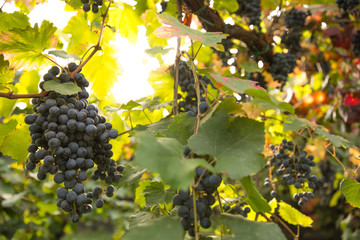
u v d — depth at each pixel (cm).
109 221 328
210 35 108
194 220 93
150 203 113
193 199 93
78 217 103
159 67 140
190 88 125
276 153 145
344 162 204
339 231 305
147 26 146
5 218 250
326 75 218
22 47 114
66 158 105
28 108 151
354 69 215
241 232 94
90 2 127
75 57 113
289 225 195
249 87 101
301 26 181
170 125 102
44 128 106
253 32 164
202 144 94
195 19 165
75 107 108
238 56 176
